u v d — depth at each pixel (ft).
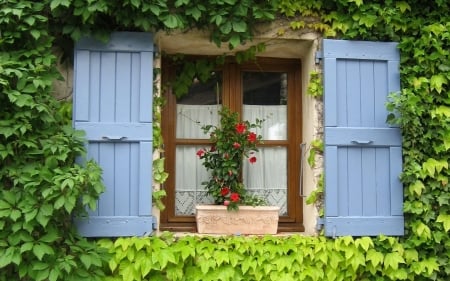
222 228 11.16
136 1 10.09
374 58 11.32
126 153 10.61
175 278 10.36
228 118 11.57
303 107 12.19
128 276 10.20
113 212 10.46
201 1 10.78
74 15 10.25
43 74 10.16
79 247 9.89
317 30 11.43
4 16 9.84
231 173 11.33
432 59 11.22
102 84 10.63
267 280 10.70
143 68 10.72
